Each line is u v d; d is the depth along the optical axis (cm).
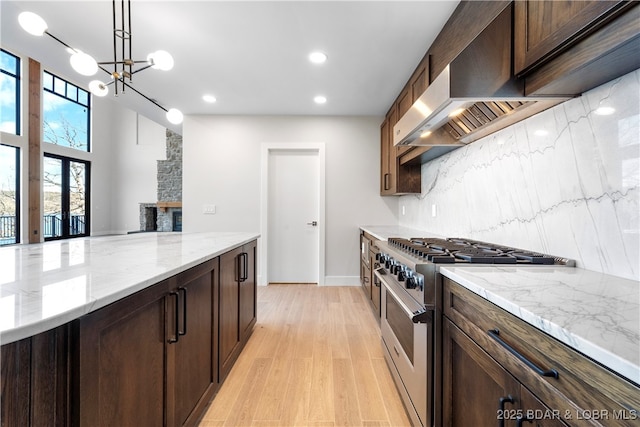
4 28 221
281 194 442
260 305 348
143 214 945
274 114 423
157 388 112
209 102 375
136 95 354
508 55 124
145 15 203
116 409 89
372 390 186
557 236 139
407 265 145
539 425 70
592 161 119
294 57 259
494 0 137
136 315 99
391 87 323
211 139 427
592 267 120
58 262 129
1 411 61
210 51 250
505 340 85
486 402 95
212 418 161
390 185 369
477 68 124
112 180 944
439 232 287
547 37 103
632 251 104
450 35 196
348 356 228
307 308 338
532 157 156
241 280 227
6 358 62
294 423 158
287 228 443
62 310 68
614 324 64
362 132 428
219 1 189
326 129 428
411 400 152
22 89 638
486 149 203
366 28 215
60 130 766
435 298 130
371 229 352
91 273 107
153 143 948
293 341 254
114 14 180
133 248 177
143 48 246
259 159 429
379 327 283
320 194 428
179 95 351
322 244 429
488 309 94
